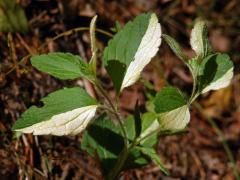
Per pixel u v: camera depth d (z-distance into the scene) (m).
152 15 0.40
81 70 0.38
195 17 0.85
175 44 0.38
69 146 0.53
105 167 0.42
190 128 0.73
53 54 0.38
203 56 0.38
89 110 0.38
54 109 0.37
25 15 0.57
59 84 0.56
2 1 0.54
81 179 0.53
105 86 0.63
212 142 0.73
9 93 0.53
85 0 0.66
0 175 0.48
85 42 0.62
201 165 0.69
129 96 0.66
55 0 0.61
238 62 0.83
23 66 0.54
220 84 0.38
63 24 0.60
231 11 0.90
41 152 0.50
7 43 0.55
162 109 0.37
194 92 0.38
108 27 0.65
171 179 0.64
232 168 0.71
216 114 0.77
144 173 0.60
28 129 0.37
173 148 0.68
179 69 0.76
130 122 0.44
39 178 0.49
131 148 0.41
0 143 0.49
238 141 0.75
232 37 0.87
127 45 0.40
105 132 0.43
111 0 0.74
